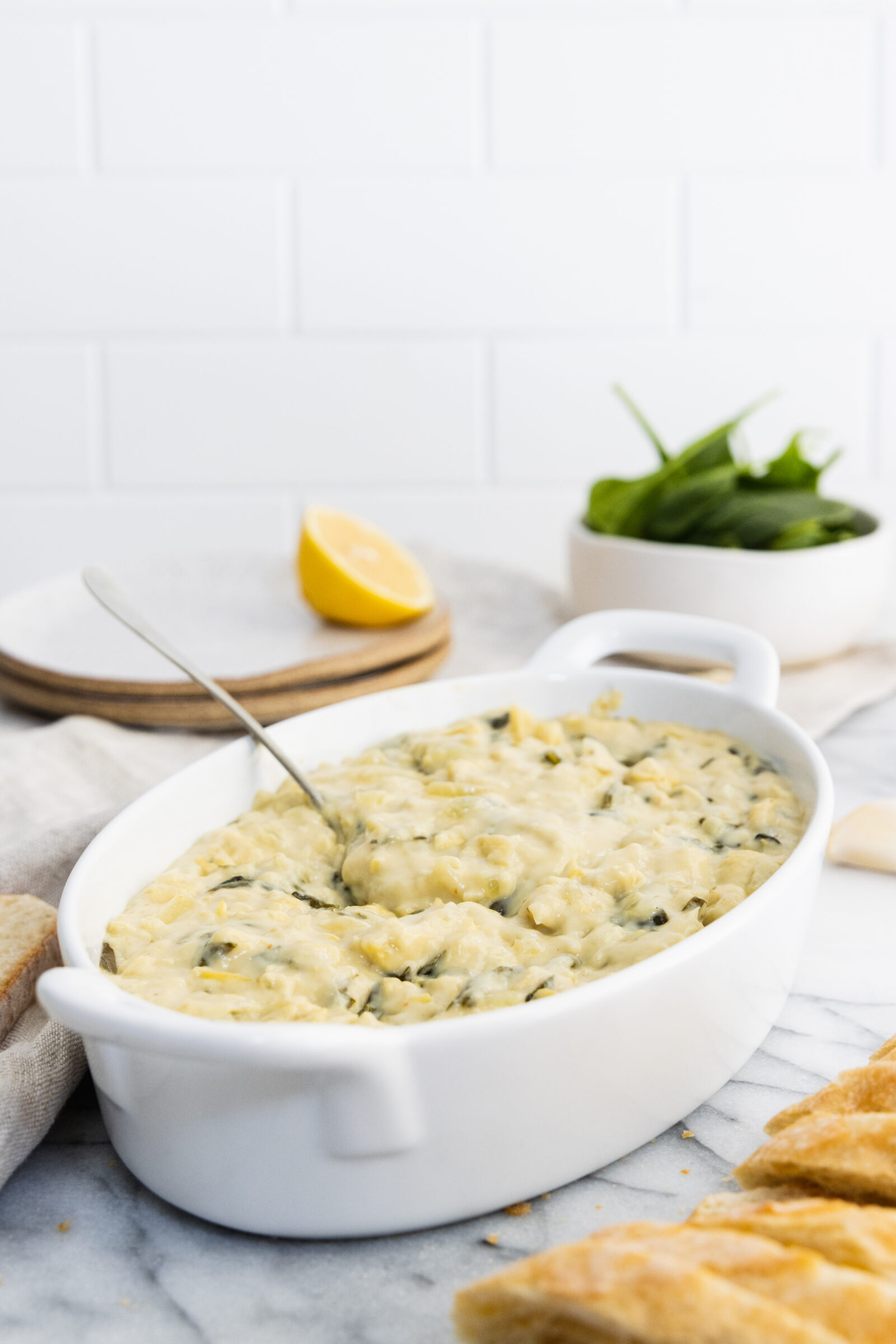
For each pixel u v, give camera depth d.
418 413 1.43
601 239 1.40
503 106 1.38
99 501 1.44
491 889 0.74
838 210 1.40
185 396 1.42
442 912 0.71
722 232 1.41
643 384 1.43
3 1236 0.63
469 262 1.41
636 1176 0.66
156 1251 0.62
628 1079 0.61
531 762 0.90
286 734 0.92
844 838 0.96
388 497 1.44
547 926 0.71
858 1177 0.55
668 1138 0.69
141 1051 0.55
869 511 1.19
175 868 0.80
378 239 1.40
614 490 1.16
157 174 1.38
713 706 0.94
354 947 0.69
